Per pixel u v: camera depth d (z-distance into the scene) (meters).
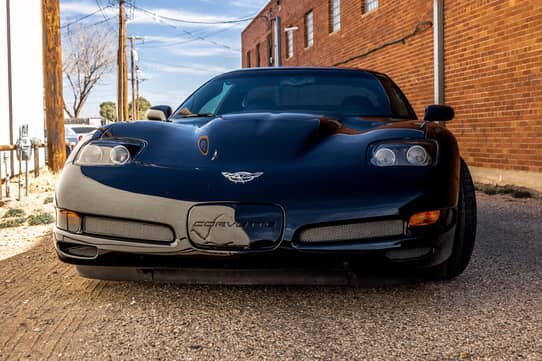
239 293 2.57
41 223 5.02
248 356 1.88
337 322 2.20
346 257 2.19
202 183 2.24
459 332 2.08
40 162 12.70
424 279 2.55
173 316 2.28
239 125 2.56
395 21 11.21
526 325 2.14
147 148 2.44
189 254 2.21
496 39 7.34
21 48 11.49
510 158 7.14
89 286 2.73
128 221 2.29
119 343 2.01
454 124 8.62
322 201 2.18
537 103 6.54
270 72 3.70
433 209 2.24
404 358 1.86
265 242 2.18
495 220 4.68
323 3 16.31
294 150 2.37
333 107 3.26
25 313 2.34
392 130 2.50
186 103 3.57
